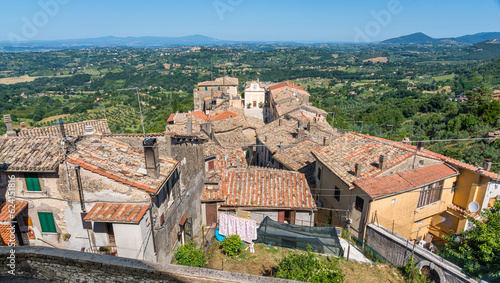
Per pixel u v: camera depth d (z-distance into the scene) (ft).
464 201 62.03
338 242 49.01
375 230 50.67
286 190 61.11
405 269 44.60
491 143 112.98
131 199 38.19
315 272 36.76
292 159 86.17
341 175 57.72
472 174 60.03
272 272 44.80
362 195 53.31
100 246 39.86
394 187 52.85
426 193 58.54
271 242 52.60
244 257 48.96
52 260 29.09
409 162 58.65
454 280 39.78
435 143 128.77
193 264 42.75
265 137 111.86
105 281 28.68
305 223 58.70
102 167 38.88
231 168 70.03
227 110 169.27
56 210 39.70
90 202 38.81
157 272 27.27
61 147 40.55
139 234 36.24
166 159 46.19
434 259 42.39
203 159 60.70
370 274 44.86
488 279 38.52
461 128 145.79
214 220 60.80
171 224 45.60
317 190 72.49
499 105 146.30
